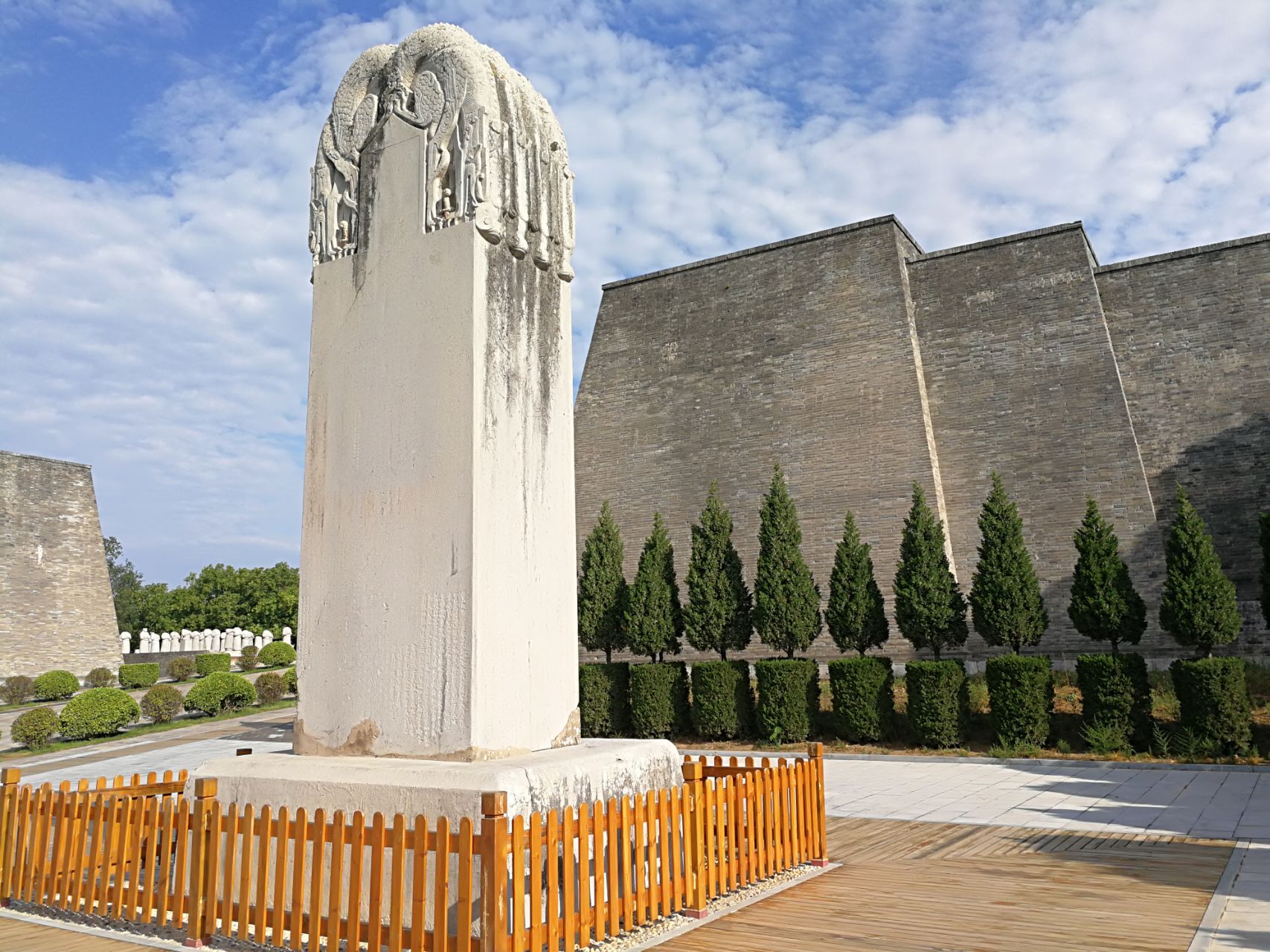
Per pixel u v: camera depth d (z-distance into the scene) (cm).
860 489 2172
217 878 538
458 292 636
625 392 2573
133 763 1689
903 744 1552
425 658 602
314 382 693
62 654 3828
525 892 497
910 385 2164
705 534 1766
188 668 3553
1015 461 2069
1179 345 2041
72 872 608
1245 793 1085
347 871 546
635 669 1719
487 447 621
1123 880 672
